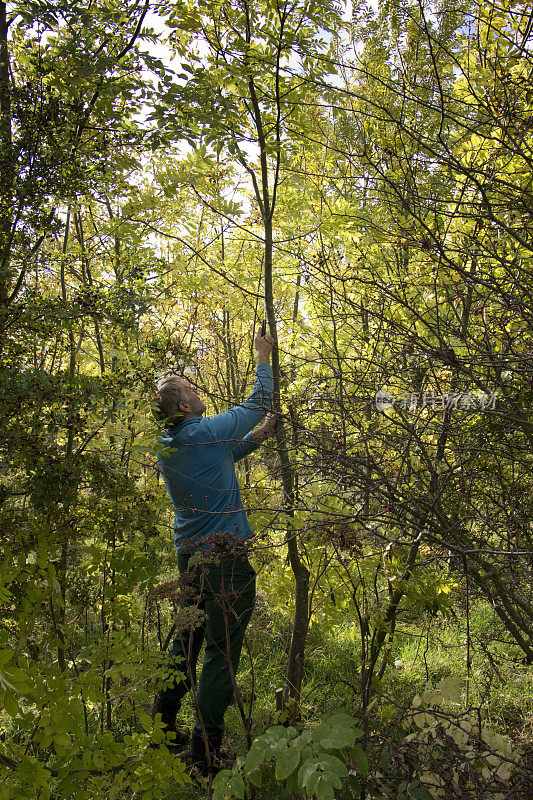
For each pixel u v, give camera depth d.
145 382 2.31
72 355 2.67
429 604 2.15
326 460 1.81
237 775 1.61
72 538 2.15
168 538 2.82
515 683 2.64
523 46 2.08
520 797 1.51
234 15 2.35
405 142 2.83
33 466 2.11
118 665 1.80
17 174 2.27
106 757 1.50
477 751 1.60
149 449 2.10
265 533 1.98
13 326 2.20
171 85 2.27
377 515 1.72
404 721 1.89
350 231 3.02
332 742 1.54
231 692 2.28
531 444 2.06
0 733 2.09
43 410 2.24
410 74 3.00
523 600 2.02
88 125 2.44
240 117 2.54
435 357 1.82
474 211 2.48
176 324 3.48
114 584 1.99
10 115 2.27
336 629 3.42
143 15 2.38
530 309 1.83
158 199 2.91
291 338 3.89
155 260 2.96
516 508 2.05
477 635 2.38
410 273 2.80
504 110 2.03
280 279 3.58
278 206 3.29
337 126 3.08
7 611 1.75
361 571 2.35
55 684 1.49
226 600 1.99
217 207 3.08
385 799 1.60
